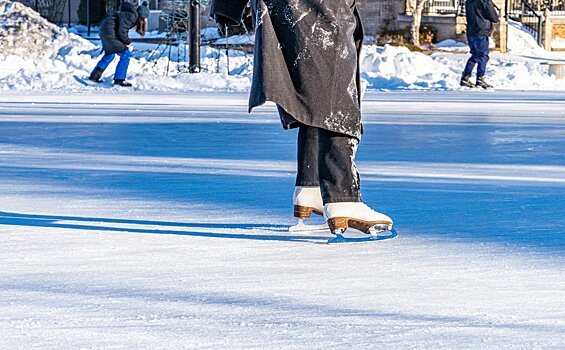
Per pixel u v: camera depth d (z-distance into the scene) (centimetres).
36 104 2025
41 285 405
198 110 1881
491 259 466
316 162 564
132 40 4712
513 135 1322
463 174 861
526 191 741
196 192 735
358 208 538
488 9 2847
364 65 3291
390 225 539
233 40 4444
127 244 513
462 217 607
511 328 334
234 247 505
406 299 380
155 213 628
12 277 423
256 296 385
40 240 524
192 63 3147
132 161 975
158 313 355
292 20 530
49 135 1303
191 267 448
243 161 974
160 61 3309
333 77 532
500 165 941
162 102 2162
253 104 531
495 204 666
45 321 342
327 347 310
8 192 736
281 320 345
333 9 535
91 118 1633
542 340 318
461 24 5003
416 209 643
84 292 391
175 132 1359
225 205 666
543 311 360
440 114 1783
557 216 610
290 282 413
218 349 307
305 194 562
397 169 902
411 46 4788
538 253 481
